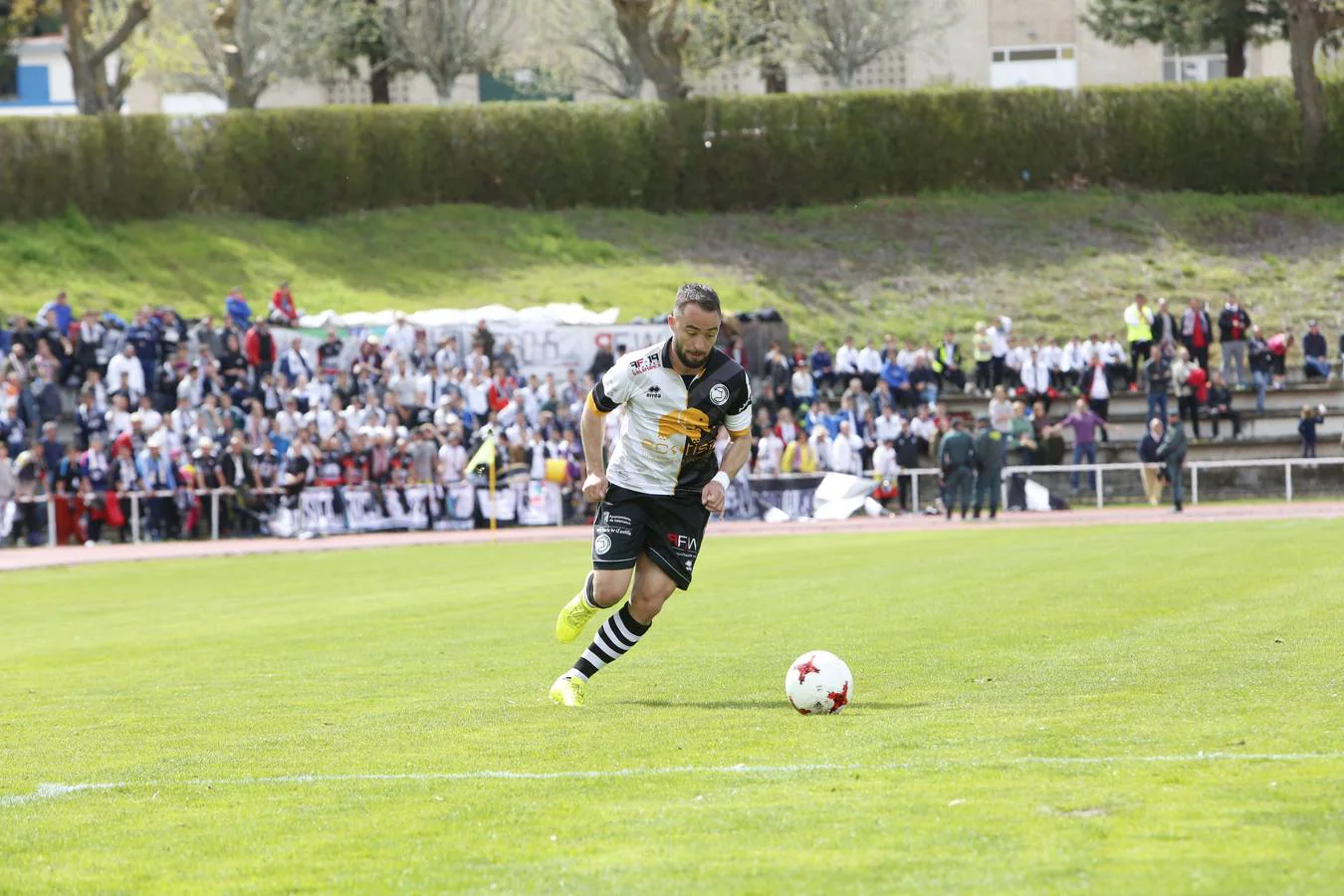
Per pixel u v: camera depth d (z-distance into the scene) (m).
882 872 10.09
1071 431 80.69
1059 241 105.38
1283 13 114.62
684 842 11.09
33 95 156.00
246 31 110.25
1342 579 32.34
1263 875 9.67
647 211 109.38
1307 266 103.12
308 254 97.44
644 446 18.17
